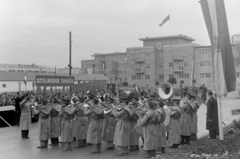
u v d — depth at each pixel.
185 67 75.12
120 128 10.53
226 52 11.98
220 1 11.76
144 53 82.69
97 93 23.00
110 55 105.62
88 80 70.25
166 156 9.16
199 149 9.60
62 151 11.50
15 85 58.66
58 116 12.73
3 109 19.03
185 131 11.74
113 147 11.89
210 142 10.79
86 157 10.44
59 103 12.92
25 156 10.77
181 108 11.82
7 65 86.62
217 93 11.52
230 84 12.02
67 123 11.47
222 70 11.57
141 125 9.84
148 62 82.06
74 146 12.51
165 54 78.44
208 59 70.94
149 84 81.62
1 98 23.95
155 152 9.99
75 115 12.28
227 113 23.36
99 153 11.07
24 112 14.49
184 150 9.68
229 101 35.81
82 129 12.13
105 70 101.50
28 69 90.44
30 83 61.00
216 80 11.56
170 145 11.39
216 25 11.71
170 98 12.06
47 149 11.95
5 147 12.40
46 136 12.20
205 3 12.14
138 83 83.38
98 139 10.95
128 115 10.51
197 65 72.44
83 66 104.75
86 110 11.20
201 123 18.42
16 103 19.09
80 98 12.43
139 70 83.25
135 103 11.12
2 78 57.09
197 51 72.75
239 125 14.09
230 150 9.27
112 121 11.77
